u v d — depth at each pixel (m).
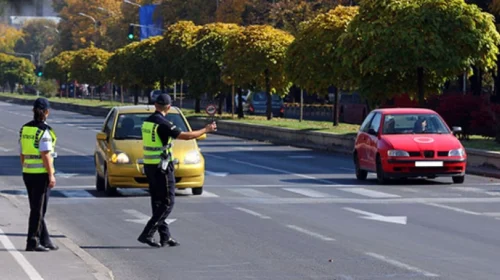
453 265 20.19
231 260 20.91
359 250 22.23
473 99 57.16
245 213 29.31
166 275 19.17
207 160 53.22
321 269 19.72
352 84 64.62
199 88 96.19
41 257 20.47
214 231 25.42
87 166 48.31
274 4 113.62
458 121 56.94
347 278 18.69
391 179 41.09
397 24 53.69
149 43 119.38
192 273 19.39
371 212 29.66
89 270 18.91
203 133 22.38
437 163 38.00
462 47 54.12
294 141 68.12
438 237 24.38
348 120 92.12
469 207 31.16
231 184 39.06
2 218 26.94
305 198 33.75
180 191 35.91
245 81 84.69
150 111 36.12
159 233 23.03
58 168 47.00
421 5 53.94
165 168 22.25
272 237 24.34
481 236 24.58
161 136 22.19
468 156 46.09
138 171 33.44
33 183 21.09
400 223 27.06
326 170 46.78
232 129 81.94
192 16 142.50
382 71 55.25
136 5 167.12
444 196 34.53
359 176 41.53
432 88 59.03
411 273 19.22
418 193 35.53
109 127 35.81
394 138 38.78
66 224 26.91
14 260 20.05
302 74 70.00
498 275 19.02
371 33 53.59
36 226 21.23
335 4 107.75
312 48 68.19
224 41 94.00
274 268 19.88
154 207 22.50
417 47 53.09
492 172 43.16
